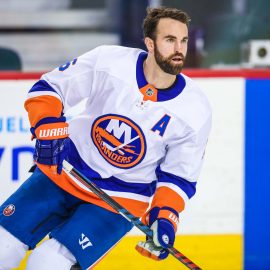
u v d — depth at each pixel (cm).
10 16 1677
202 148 848
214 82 1109
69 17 1688
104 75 823
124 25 1678
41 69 1683
